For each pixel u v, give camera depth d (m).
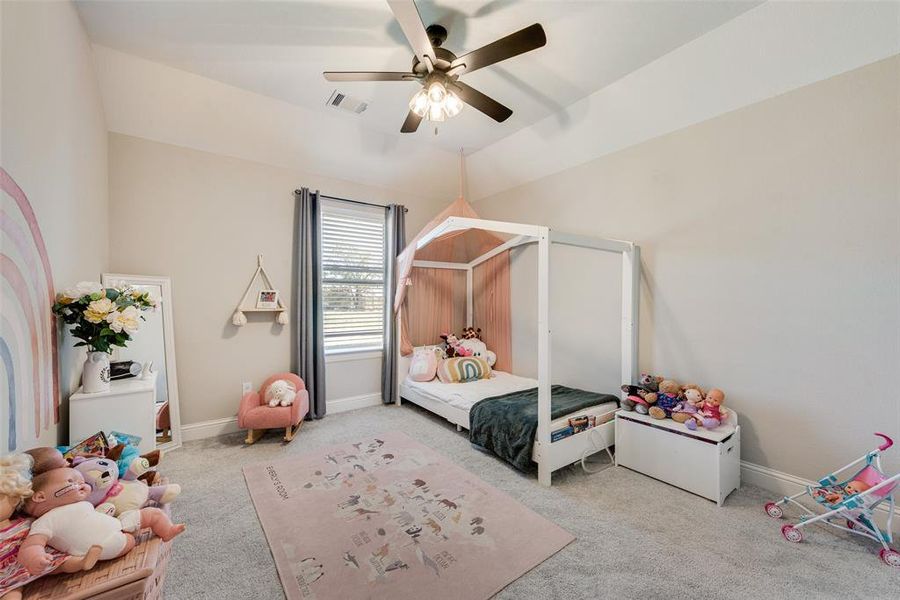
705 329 2.71
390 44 2.42
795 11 2.02
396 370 4.32
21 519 1.09
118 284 2.50
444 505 2.22
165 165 3.14
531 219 4.08
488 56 1.91
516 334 4.34
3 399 1.25
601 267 3.40
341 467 2.72
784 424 2.35
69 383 2.15
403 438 3.30
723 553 1.80
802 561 1.74
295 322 3.77
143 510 1.29
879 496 1.75
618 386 3.29
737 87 2.43
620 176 3.23
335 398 4.07
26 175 1.46
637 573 1.67
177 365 3.20
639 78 2.71
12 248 1.33
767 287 2.41
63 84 1.88
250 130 3.31
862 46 1.99
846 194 2.11
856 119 2.06
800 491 2.26
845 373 2.13
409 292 4.48
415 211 4.62
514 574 1.66
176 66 2.67
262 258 3.61
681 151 2.82
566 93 2.97
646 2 2.05
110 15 2.17
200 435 3.28
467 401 3.27
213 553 1.80
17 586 0.96
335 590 1.56
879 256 2.02
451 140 3.88
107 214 2.87
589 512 2.15
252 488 2.41
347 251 4.20
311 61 2.60
